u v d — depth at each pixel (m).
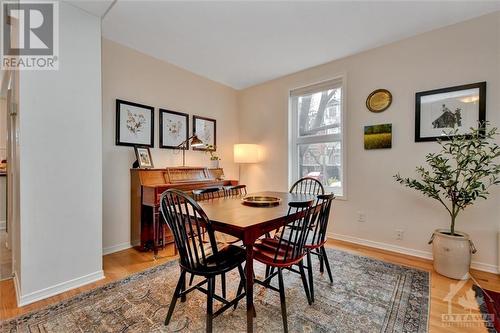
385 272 2.18
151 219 2.77
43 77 1.75
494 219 2.18
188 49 2.91
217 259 1.39
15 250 1.93
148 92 3.04
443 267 2.10
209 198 2.39
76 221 1.92
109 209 2.66
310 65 3.34
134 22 2.35
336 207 3.15
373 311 1.62
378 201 2.82
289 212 1.52
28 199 1.69
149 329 1.44
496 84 2.17
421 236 2.55
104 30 2.49
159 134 3.14
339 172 3.26
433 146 2.47
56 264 1.82
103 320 1.52
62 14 1.85
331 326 1.47
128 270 2.22
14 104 1.92
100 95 2.07
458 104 2.33
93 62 2.03
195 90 3.62
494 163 2.16
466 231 2.31
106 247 2.63
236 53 3.01
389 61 2.74
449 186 2.12
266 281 1.58
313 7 2.13
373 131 2.84
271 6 2.12
